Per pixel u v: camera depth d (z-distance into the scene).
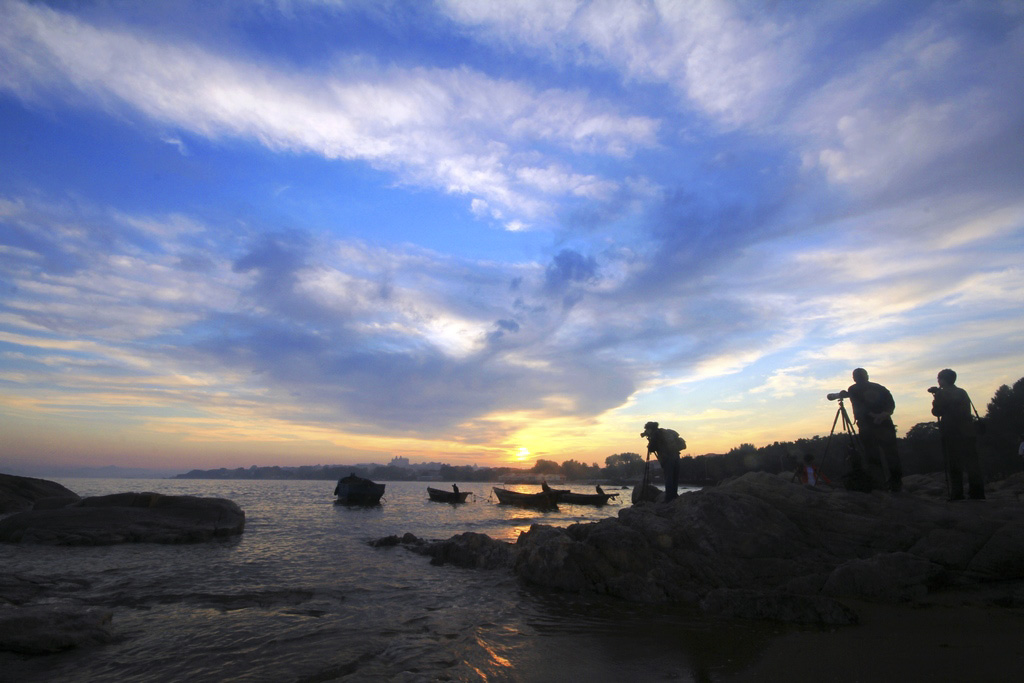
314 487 123.19
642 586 10.73
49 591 11.76
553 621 9.16
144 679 6.75
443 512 43.72
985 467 31.75
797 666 6.68
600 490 58.22
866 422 12.86
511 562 13.91
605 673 6.68
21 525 20.06
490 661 7.19
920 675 6.16
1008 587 9.48
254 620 9.45
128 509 21.67
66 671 7.02
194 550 18.23
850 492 12.27
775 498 12.17
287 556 16.81
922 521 10.94
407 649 7.75
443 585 12.26
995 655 6.65
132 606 10.52
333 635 8.49
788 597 9.12
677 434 15.37
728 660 7.04
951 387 12.55
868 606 9.20
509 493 53.62
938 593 9.63
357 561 15.79
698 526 11.69
